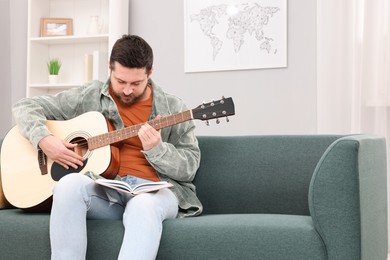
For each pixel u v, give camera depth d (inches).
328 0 144.1
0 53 187.6
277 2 154.9
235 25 159.2
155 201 72.9
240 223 72.7
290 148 90.3
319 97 145.0
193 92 163.9
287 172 89.5
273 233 70.5
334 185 69.7
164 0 167.5
